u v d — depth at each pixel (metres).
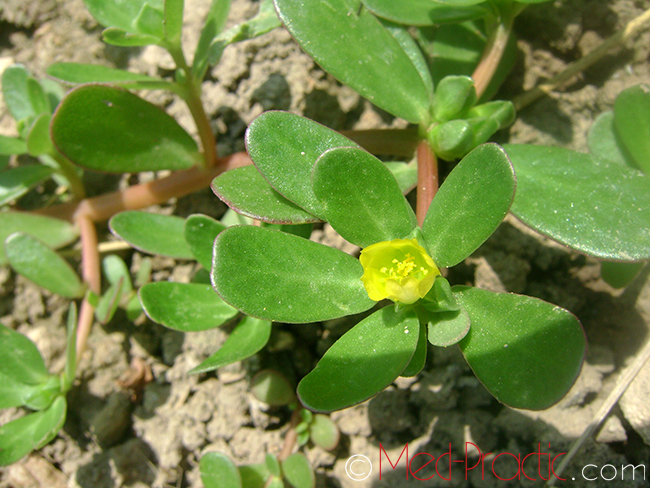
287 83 0.09
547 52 0.09
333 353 0.05
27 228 0.08
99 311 0.08
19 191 0.08
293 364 0.08
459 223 0.05
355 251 0.08
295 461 0.08
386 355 0.05
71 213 0.09
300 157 0.06
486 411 0.08
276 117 0.06
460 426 0.08
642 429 0.07
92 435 0.08
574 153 0.06
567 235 0.06
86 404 0.09
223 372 0.08
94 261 0.09
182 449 0.08
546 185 0.06
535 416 0.08
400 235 0.06
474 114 0.07
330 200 0.05
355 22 0.07
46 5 0.10
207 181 0.08
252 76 0.09
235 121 0.09
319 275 0.06
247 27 0.08
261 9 0.08
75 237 0.09
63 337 0.09
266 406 0.08
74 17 0.10
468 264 0.08
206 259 0.07
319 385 0.05
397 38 0.08
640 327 0.08
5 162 0.09
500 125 0.07
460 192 0.05
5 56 0.10
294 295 0.05
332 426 0.08
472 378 0.08
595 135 0.08
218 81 0.09
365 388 0.05
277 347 0.08
